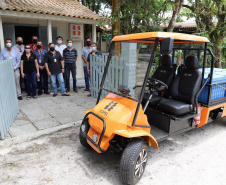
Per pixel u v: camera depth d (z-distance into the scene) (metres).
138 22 9.54
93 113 3.10
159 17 9.70
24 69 6.31
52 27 9.01
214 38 9.53
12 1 7.55
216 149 3.92
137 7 8.62
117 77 5.57
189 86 3.73
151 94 3.22
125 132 2.78
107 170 3.25
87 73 7.57
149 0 8.79
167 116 3.43
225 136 4.46
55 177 3.05
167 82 4.15
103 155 3.66
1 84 4.06
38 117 5.10
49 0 9.18
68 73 7.25
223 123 5.14
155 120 3.69
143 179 3.05
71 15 7.79
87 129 3.32
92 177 3.08
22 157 3.52
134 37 3.07
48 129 4.46
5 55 5.99
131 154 2.73
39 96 6.90
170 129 3.49
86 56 7.46
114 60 5.64
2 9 6.46
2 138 3.94
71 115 5.29
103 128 2.86
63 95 7.02
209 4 9.19
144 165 3.04
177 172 3.22
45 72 6.95
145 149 2.95
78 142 4.09
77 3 10.16
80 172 3.18
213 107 3.99
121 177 2.78
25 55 6.19
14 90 5.08
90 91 7.43
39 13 7.20
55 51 6.63
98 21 8.75
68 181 2.97
